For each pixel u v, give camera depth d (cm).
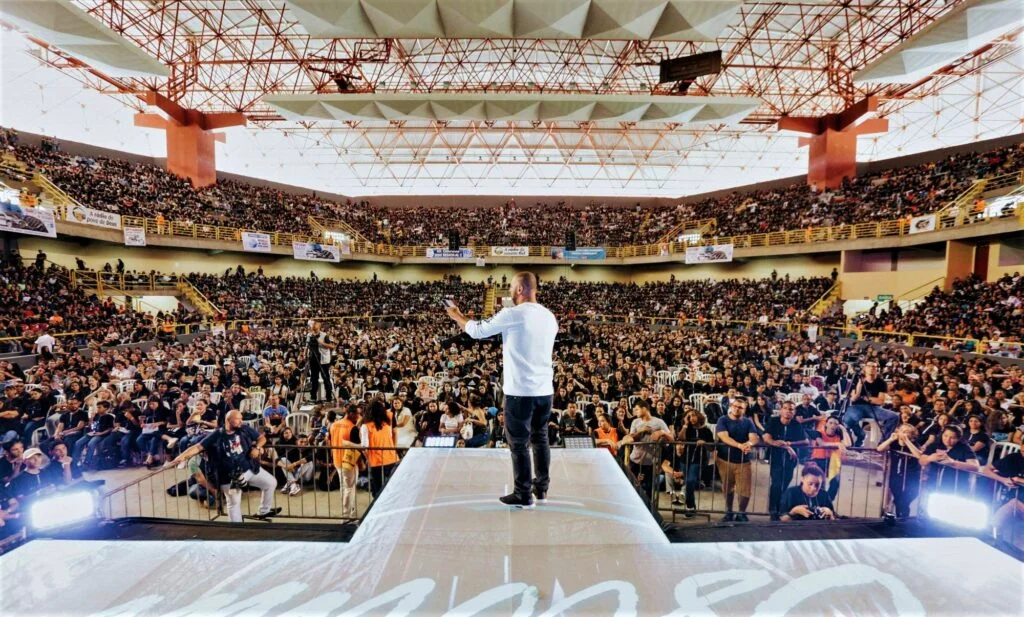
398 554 239
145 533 292
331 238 3291
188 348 1512
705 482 706
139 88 2361
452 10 1166
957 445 533
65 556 233
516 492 289
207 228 2492
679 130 3222
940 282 2092
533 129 3247
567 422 756
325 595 209
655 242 3634
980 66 2188
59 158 2264
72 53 1322
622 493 315
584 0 1133
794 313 2441
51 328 1467
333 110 1627
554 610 201
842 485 731
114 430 782
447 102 1573
